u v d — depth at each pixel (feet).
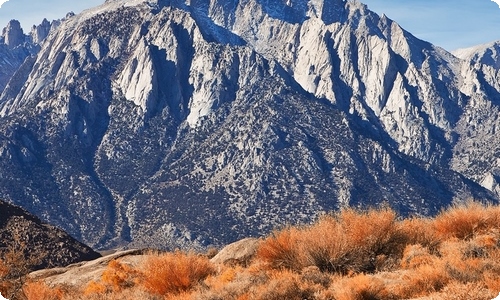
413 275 39.06
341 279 39.81
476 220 50.37
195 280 45.34
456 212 51.78
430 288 37.40
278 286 39.17
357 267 44.16
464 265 39.42
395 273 41.32
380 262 44.50
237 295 39.75
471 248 44.09
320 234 45.88
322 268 44.75
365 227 46.98
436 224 51.96
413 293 37.27
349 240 45.98
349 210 49.60
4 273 51.85
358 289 36.94
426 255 44.04
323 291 38.32
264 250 47.19
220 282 43.24
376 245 46.75
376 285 37.24
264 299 38.50
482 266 39.37
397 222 50.55
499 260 40.65
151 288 45.16
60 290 51.49
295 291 38.78
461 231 50.34
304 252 45.24
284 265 45.85
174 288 44.60
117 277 50.21
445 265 39.17
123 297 45.47
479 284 35.19
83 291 51.19
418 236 47.91
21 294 50.62
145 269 50.55
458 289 34.86
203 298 40.09
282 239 46.98
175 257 47.47
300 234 47.50
